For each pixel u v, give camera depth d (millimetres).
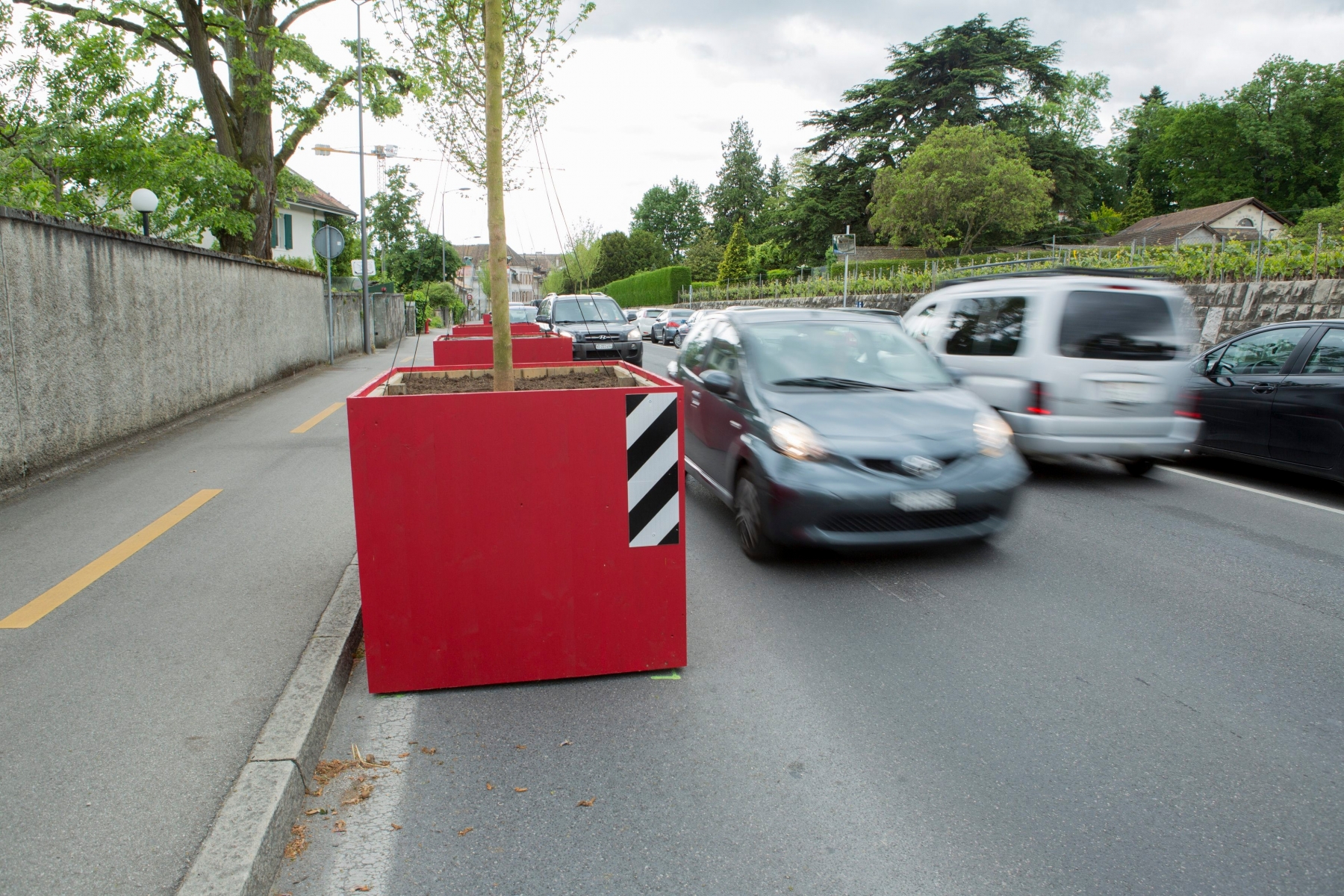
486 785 2828
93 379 8016
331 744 3096
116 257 8539
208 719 3076
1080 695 3490
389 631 3418
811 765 2951
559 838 2545
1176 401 7336
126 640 3799
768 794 2771
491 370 5797
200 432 9555
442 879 2361
